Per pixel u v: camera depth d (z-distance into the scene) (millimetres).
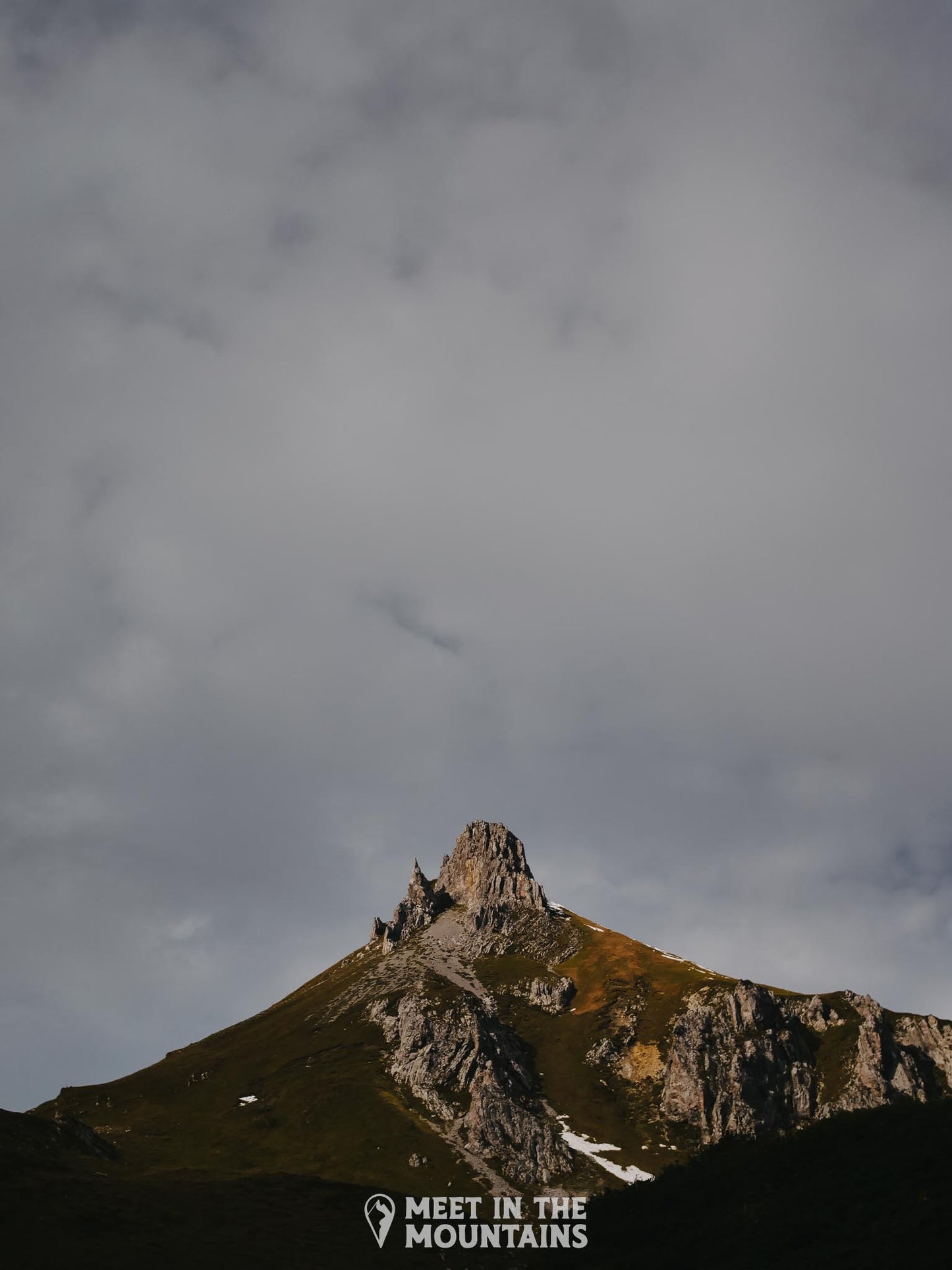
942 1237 88312
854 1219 95688
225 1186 137625
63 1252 102250
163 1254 106625
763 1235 97625
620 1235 108750
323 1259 116438
